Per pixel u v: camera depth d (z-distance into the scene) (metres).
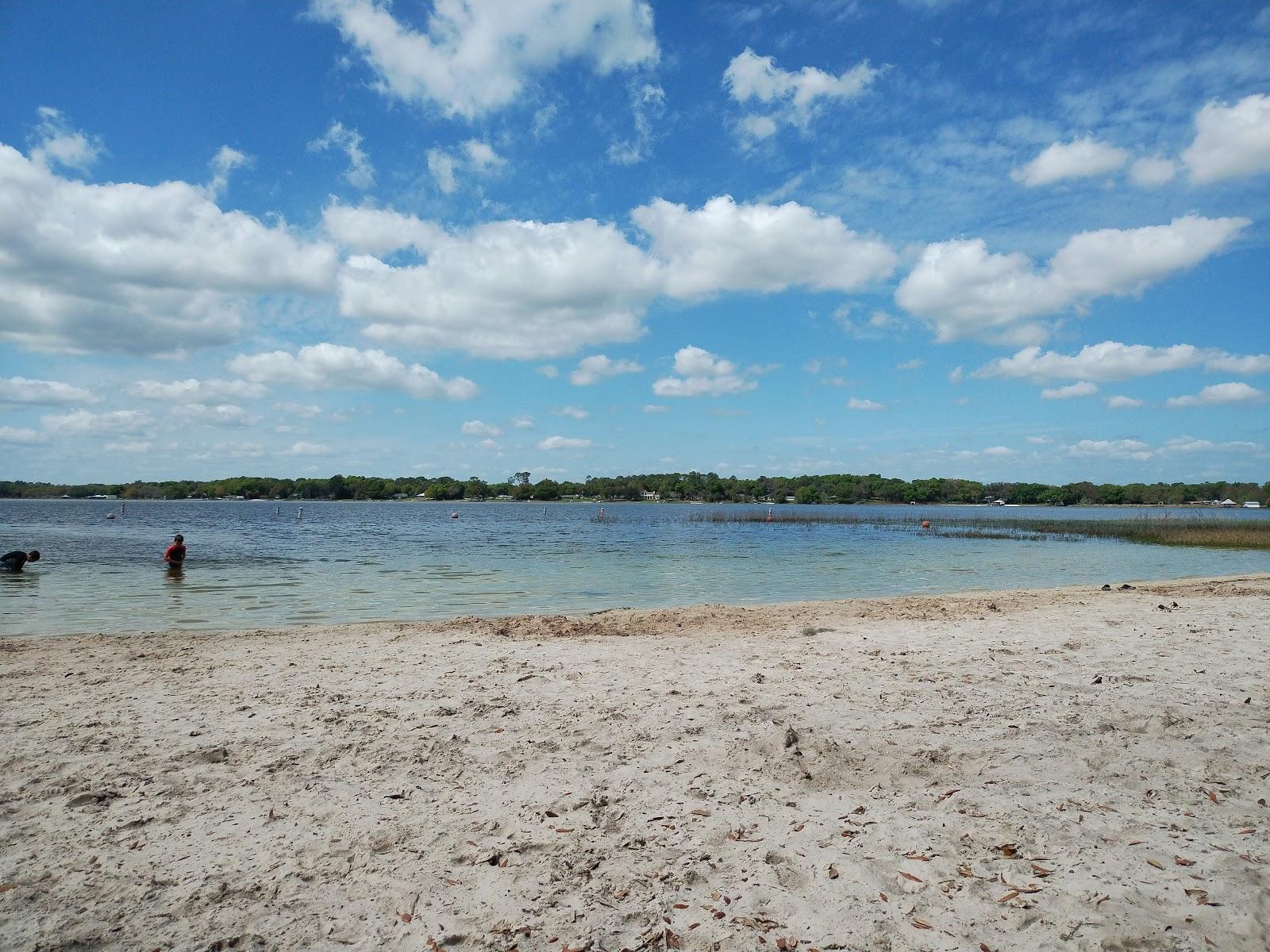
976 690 7.93
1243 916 3.67
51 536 43.84
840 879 4.09
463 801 5.12
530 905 3.87
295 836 4.61
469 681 8.46
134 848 4.44
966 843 4.49
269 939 3.57
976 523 66.50
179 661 9.67
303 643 11.02
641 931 3.64
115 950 3.47
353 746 6.21
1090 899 3.86
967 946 3.50
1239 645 10.40
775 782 5.44
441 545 39.03
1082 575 25.53
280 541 41.75
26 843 4.50
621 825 4.76
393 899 3.92
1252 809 4.91
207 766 5.76
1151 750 6.02
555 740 6.35
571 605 17.55
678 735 6.49
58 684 8.36
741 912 3.80
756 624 13.27
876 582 23.02
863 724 6.76
